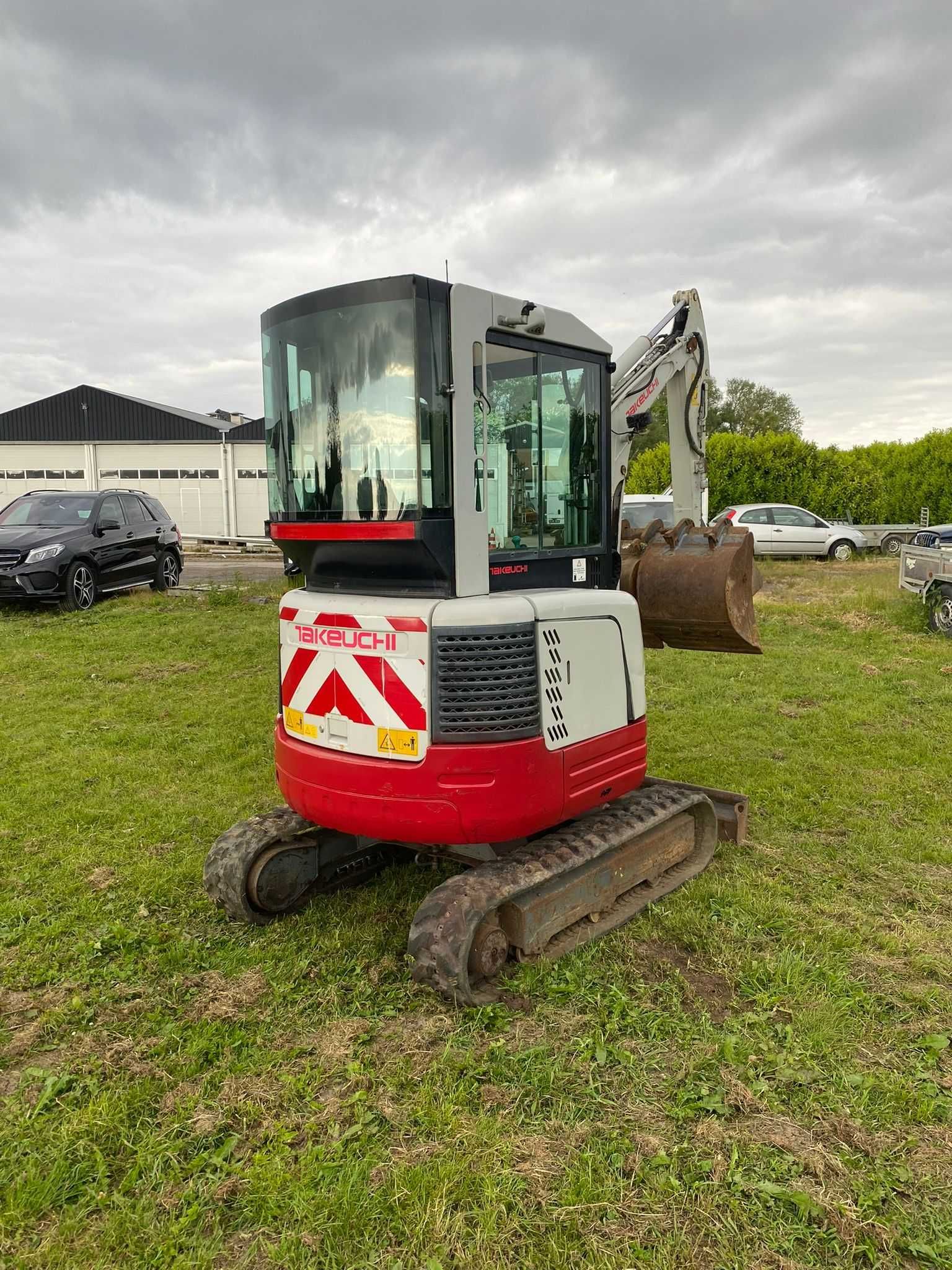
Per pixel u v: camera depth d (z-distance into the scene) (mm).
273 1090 2889
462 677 3289
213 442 31688
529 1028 3215
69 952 3816
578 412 4043
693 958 3732
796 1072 2936
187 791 5863
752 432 62375
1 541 12273
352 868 4516
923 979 3607
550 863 3539
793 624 11734
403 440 3287
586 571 4137
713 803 4887
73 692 8461
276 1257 2254
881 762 6406
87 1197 2463
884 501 24984
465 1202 2422
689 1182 2479
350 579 3668
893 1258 2258
